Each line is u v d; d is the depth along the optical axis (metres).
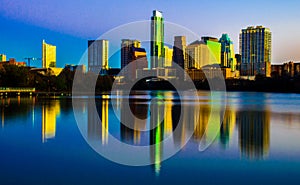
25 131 26.58
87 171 14.79
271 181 13.51
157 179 13.69
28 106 54.16
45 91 120.56
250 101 79.62
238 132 26.88
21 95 96.31
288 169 15.26
